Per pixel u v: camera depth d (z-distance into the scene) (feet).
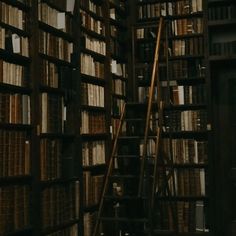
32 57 13.82
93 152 17.72
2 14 12.56
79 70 16.66
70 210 15.75
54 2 15.79
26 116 13.44
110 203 18.62
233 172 19.81
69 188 15.78
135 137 17.10
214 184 19.40
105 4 19.35
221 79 20.24
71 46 16.46
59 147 15.11
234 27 19.94
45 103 14.37
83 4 17.54
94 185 17.58
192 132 19.24
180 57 19.60
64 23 15.66
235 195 19.76
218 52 19.30
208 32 19.36
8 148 12.44
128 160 19.80
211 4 19.63
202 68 19.40
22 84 13.39
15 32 13.19
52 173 14.57
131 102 20.38
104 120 18.75
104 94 18.99
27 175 13.26
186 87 19.48
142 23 20.44
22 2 13.62
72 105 16.28
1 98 12.33
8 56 12.83
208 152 18.93
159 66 19.85
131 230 19.66
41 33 14.39
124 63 21.18
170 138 19.20
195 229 18.98
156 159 15.93
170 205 17.76
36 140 13.66
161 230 19.17
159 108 17.54
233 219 19.72
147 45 20.59
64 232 15.33
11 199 12.49
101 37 18.81
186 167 19.40
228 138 19.99
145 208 19.38
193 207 19.04
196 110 19.25
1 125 12.19
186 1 19.90
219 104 20.17
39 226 13.55
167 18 20.16
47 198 14.26
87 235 16.87
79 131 16.46
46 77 14.55
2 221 12.07
